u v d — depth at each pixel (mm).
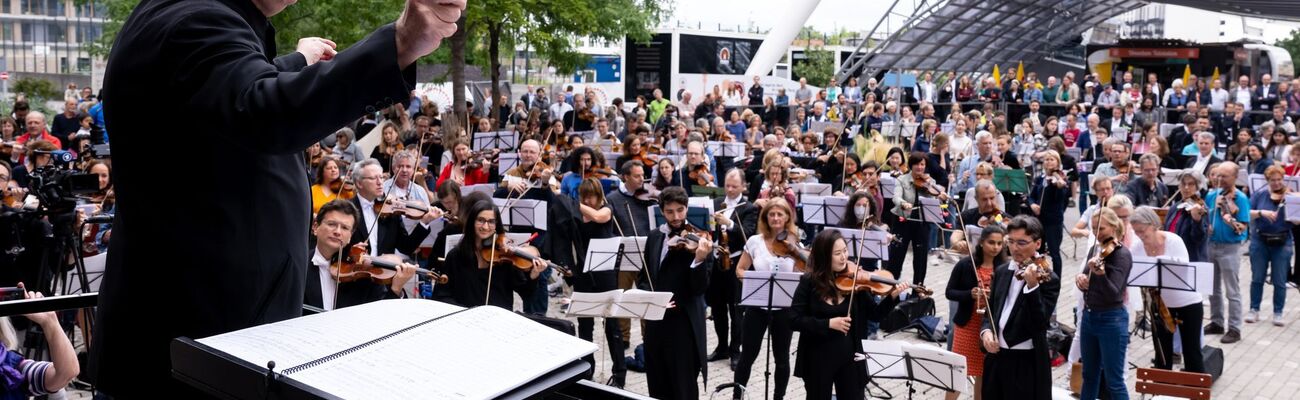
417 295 9812
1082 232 12688
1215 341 11820
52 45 34250
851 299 7988
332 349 1398
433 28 1343
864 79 35375
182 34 1422
